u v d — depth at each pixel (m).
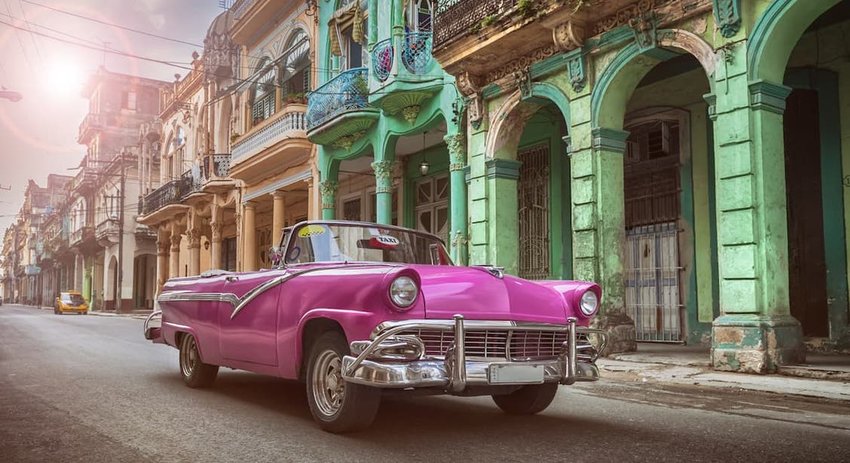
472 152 12.81
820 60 10.02
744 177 8.10
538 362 4.50
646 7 9.45
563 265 13.34
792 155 10.23
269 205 25.89
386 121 15.64
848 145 9.76
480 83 12.59
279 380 7.60
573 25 10.23
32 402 6.12
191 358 6.99
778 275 8.08
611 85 10.17
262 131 20.81
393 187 19.25
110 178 43.59
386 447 4.24
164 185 31.17
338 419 4.48
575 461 3.89
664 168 12.22
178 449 4.25
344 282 4.50
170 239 34.00
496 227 12.18
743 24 8.23
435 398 6.25
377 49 14.80
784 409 5.80
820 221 9.97
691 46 8.92
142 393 6.59
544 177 13.92
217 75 26.25
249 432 4.72
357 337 4.24
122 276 39.53
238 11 23.61
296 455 4.05
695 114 11.73
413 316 4.17
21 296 93.75
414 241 6.08
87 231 46.59
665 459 3.96
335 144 17.62
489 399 6.20
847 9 9.58
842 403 6.02
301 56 20.31
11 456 4.13
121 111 48.28
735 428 4.91
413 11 14.68
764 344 7.77
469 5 11.80
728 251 8.23
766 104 8.12
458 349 4.09
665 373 7.98
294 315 4.95
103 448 4.30
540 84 11.39
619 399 6.39
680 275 11.87
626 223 12.88
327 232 5.76
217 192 26.23
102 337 15.37
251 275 5.83
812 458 4.02
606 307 10.10
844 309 9.68
